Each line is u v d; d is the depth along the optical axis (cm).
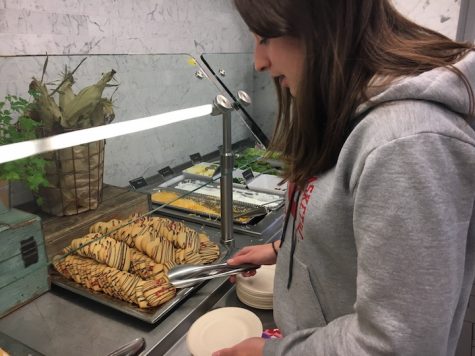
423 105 48
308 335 60
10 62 97
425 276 45
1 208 78
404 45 54
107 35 168
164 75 129
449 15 226
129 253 115
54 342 91
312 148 62
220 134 125
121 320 99
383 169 46
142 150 106
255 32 57
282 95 76
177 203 166
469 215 49
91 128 94
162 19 197
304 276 70
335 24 52
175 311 103
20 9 133
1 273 72
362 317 50
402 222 45
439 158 45
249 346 66
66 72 106
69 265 110
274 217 165
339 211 57
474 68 51
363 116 54
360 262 50
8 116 86
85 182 90
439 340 46
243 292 110
